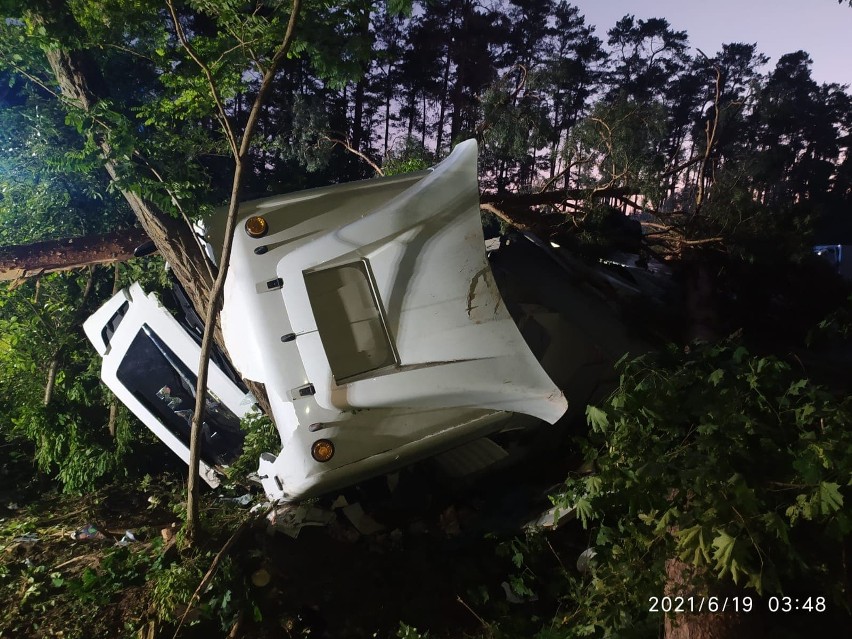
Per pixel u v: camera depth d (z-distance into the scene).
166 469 5.45
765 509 2.48
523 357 3.31
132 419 5.35
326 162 8.77
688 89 27.44
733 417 2.61
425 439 3.41
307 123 8.80
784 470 2.57
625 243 6.07
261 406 4.57
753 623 2.46
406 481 4.07
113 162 4.32
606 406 2.83
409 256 3.36
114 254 5.54
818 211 5.93
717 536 2.35
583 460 3.62
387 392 3.30
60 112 5.66
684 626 2.48
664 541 2.74
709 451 2.56
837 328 3.55
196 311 4.93
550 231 5.58
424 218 3.38
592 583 2.95
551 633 2.86
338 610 3.39
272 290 3.40
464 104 22.45
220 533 3.93
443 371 3.30
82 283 6.25
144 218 4.62
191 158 4.50
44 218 6.17
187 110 4.57
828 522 2.39
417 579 3.56
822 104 28.69
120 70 6.25
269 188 8.85
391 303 3.36
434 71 23.06
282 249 3.47
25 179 6.27
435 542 3.81
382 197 3.67
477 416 3.46
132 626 3.15
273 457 3.68
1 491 5.04
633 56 28.41
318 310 3.37
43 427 5.22
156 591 3.25
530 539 3.34
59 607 3.35
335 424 3.34
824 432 2.49
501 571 3.50
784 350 4.95
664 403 2.76
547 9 23.86
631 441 2.75
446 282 3.35
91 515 4.58
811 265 5.57
